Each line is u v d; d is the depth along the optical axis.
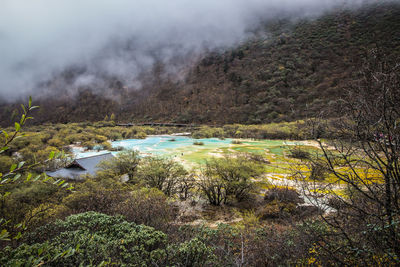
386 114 2.67
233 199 25.44
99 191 14.24
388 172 2.74
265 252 5.76
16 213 11.50
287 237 5.89
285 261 4.97
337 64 137.12
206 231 8.66
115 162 32.03
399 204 2.85
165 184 28.53
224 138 93.62
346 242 3.59
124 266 4.52
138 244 5.87
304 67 170.12
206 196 26.28
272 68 192.25
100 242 5.43
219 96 190.12
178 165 29.50
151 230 6.58
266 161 35.94
